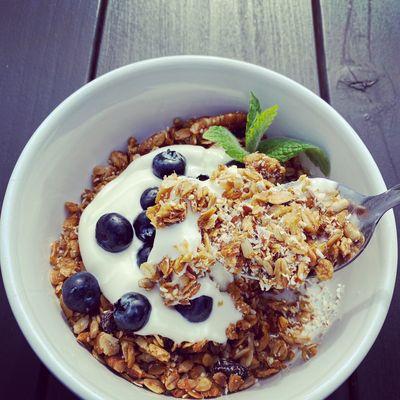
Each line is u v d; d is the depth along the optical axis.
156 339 0.30
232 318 0.31
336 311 0.31
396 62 0.40
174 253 0.30
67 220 0.33
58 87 0.39
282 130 0.34
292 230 0.29
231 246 0.29
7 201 0.29
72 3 0.41
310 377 0.29
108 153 0.34
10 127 0.38
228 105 0.35
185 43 0.40
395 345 0.35
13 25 0.40
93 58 0.40
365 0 0.42
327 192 0.31
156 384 0.30
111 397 0.27
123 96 0.33
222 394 0.30
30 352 0.34
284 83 0.33
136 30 0.40
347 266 0.32
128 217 0.32
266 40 0.40
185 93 0.34
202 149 0.33
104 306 0.31
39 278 0.30
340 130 0.32
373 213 0.30
